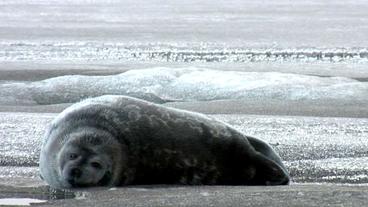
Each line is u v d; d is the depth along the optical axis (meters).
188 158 25.83
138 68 53.56
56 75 51.19
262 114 39.41
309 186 26.00
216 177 26.19
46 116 38.31
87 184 25.08
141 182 25.89
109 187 25.41
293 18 91.25
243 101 42.41
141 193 24.70
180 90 44.69
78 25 83.62
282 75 47.06
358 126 36.09
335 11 100.25
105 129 25.34
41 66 54.69
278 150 31.55
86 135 25.17
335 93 43.69
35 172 28.42
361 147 32.03
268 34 75.38
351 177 28.00
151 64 56.22
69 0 118.50
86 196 24.44
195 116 26.22
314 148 31.86
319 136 33.91
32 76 50.88
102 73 51.53
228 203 23.23
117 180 25.47
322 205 22.81
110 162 25.14
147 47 66.00
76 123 25.56
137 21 87.94
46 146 25.78
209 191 24.95
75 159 24.97
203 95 44.12
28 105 43.00
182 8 104.75
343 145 32.31
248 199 23.64
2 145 32.19
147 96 44.12
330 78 47.62
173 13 97.81
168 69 48.09
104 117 25.52
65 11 100.75
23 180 26.84
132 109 25.72
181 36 73.69
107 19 90.62
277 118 37.84
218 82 45.53
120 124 25.45
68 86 45.34
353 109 40.50
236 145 26.17
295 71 52.47
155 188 25.48
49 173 25.66
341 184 26.86
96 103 25.88
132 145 25.44
